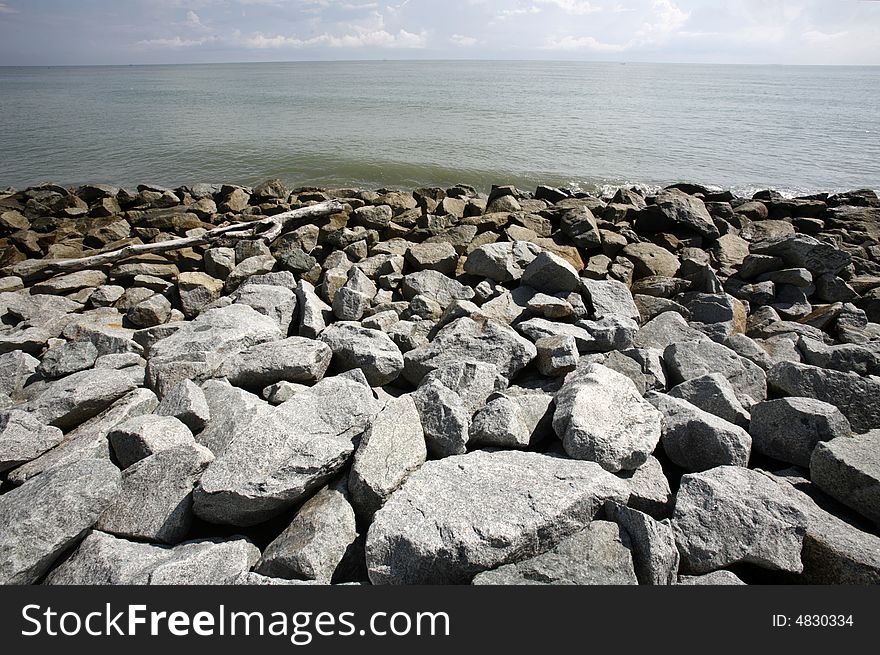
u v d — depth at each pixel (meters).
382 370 5.75
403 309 7.62
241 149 22.91
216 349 5.70
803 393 5.34
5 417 4.54
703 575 3.45
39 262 9.36
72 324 7.16
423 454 4.21
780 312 8.14
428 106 42.81
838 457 4.02
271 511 3.78
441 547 3.26
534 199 13.70
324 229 10.82
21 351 6.22
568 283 7.58
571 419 4.29
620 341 6.46
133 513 3.75
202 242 10.20
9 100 52.75
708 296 7.64
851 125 35.09
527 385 5.86
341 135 26.58
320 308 7.42
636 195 14.05
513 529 3.34
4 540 3.37
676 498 3.84
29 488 3.84
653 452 4.65
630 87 81.81
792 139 28.98
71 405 4.80
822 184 20.12
